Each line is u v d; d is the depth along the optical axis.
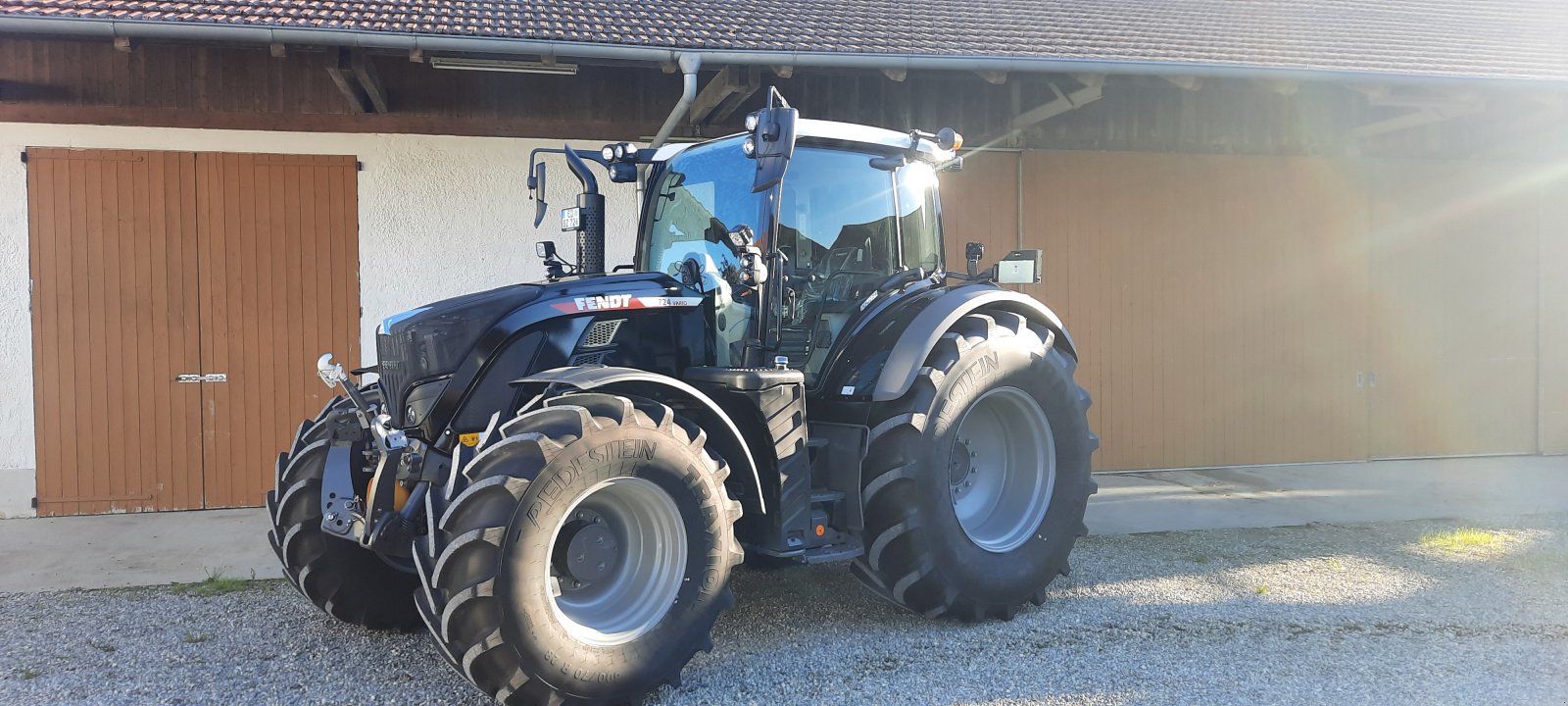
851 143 4.18
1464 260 8.27
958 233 7.37
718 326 3.91
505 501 2.81
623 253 6.83
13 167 6.05
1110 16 7.71
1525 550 5.09
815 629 3.87
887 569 3.76
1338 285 8.04
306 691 3.24
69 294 6.14
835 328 4.14
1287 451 8.00
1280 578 4.60
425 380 3.39
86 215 6.16
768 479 3.52
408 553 3.24
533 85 6.68
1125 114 7.60
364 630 3.88
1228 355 7.85
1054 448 4.25
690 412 3.62
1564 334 8.42
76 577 4.73
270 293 6.39
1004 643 3.70
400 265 6.53
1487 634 3.75
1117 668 3.43
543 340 3.47
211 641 3.76
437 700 3.16
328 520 3.35
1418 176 8.14
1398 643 3.66
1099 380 7.62
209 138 6.29
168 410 6.29
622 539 3.21
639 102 6.84
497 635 2.77
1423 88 6.41
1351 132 7.74
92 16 4.95
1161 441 7.74
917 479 3.71
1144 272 7.68
